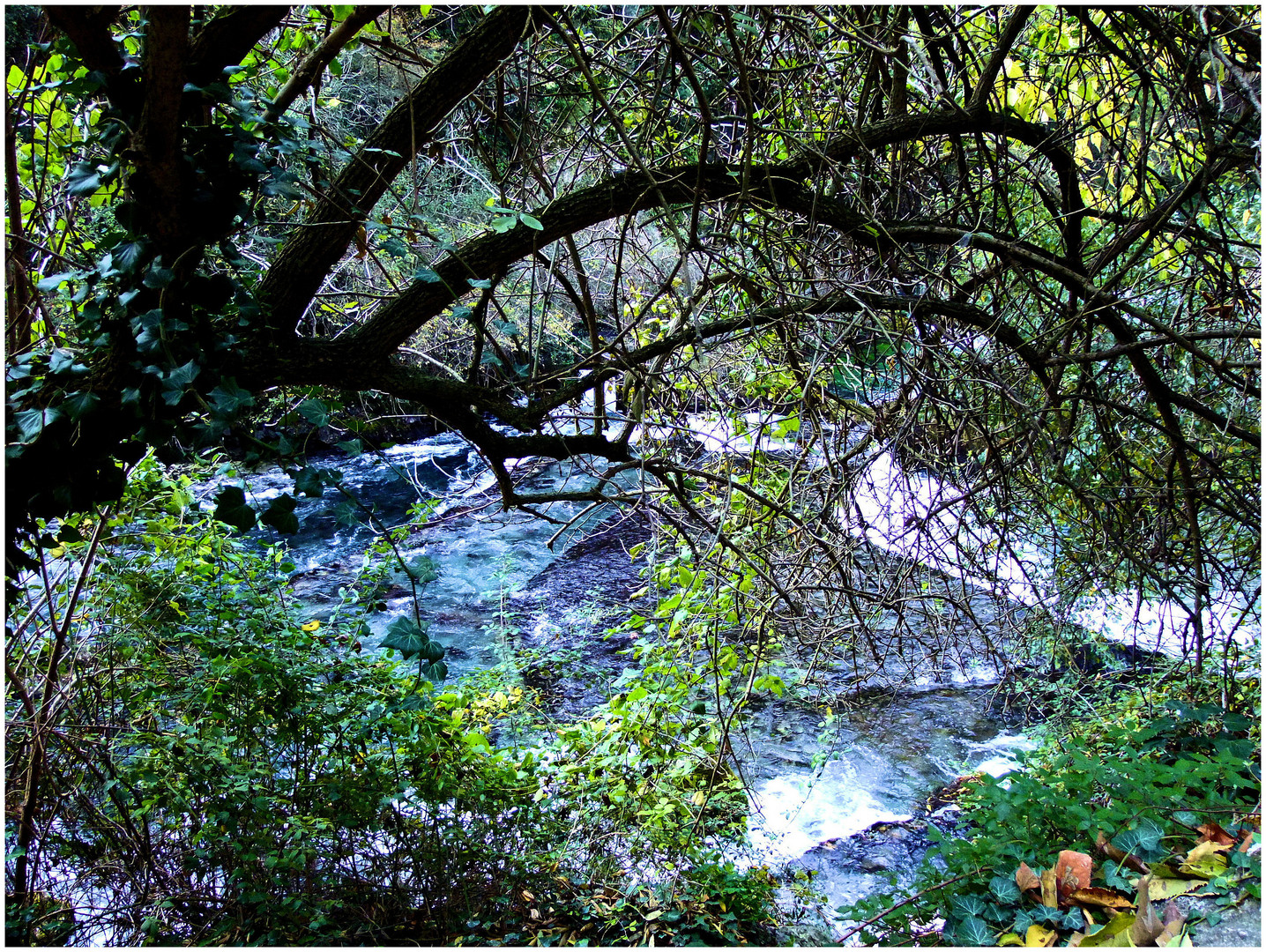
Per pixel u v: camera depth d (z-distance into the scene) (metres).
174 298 2.00
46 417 1.92
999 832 3.04
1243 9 3.15
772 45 3.22
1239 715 3.61
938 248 3.85
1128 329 3.30
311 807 3.74
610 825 4.07
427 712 3.87
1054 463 3.55
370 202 2.50
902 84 3.54
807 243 3.29
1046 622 4.34
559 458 2.83
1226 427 3.28
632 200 2.80
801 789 5.04
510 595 7.38
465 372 3.25
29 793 3.24
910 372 2.91
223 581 4.11
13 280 2.48
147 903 3.45
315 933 3.46
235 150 2.02
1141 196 3.52
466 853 3.80
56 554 3.50
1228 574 4.04
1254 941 2.31
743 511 3.41
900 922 2.87
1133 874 2.69
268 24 2.08
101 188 2.13
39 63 2.29
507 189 3.20
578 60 2.37
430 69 2.55
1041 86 3.89
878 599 3.24
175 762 3.45
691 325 2.97
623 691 5.76
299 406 2.26
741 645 4.26
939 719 5.43
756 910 3.88
